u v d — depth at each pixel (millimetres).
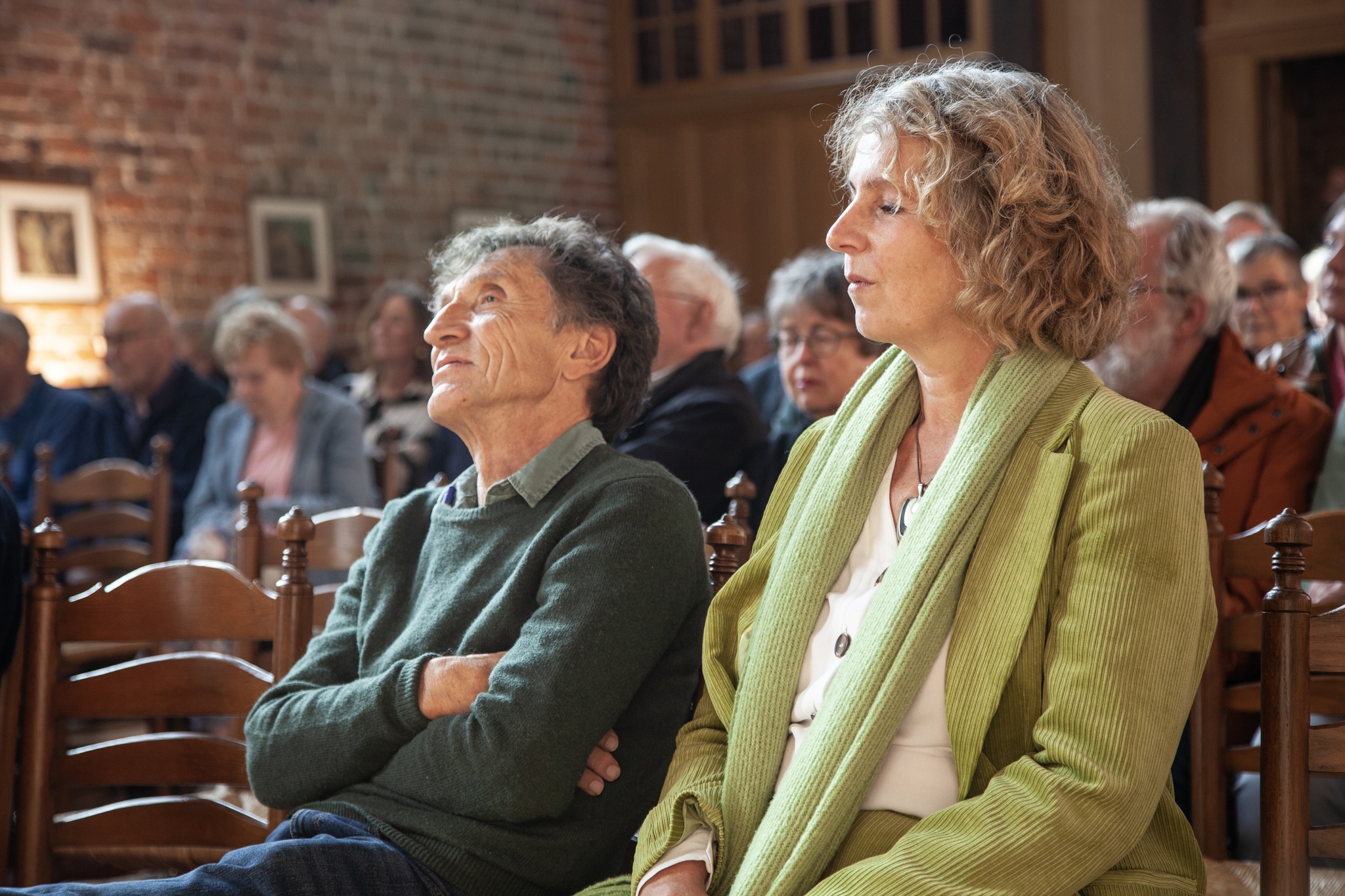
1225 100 7184
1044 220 1283
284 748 1604
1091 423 1271
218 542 3984
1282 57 7035
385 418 4781
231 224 7238
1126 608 1185
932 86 1341
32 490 4750
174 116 7035
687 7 8594
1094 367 2533
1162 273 2418
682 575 1610
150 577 2000
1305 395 2445
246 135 7309
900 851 1181
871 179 1351
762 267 8477
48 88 6582
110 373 5414
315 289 7570
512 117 8445
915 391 1438
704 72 8570
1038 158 1289
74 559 3887
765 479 2898
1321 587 2146
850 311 2768
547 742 1481
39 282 6523
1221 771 1840
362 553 2609
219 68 7199
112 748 1987
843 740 1251
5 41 6445
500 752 1479
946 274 1324
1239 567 1842
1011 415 1286
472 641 1606
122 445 5133
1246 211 4836
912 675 1245
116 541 4547
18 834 1977
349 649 1736
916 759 1273
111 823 1969
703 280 3004
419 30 8008
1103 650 1179
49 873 1984
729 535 1815
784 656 1381
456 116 8188
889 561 1366
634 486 1617
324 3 7605
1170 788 1304
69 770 2000
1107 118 7367
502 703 1492
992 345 1358
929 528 1281
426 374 4863
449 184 8164
